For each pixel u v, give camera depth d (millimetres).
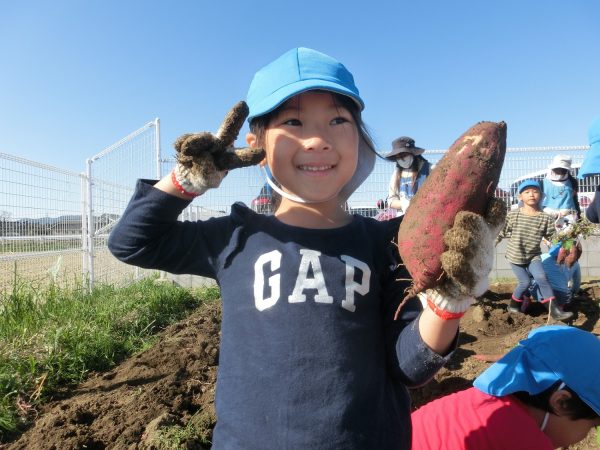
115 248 552
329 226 596
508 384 724
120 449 1028
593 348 712
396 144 2062
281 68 576
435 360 507
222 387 552
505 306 2297
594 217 1816
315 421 501
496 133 481
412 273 476
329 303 537
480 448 705
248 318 549
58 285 2262
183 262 581
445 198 462
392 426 543
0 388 1305
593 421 699
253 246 577
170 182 523
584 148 3043
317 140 554
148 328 2125
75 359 1552
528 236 2039
